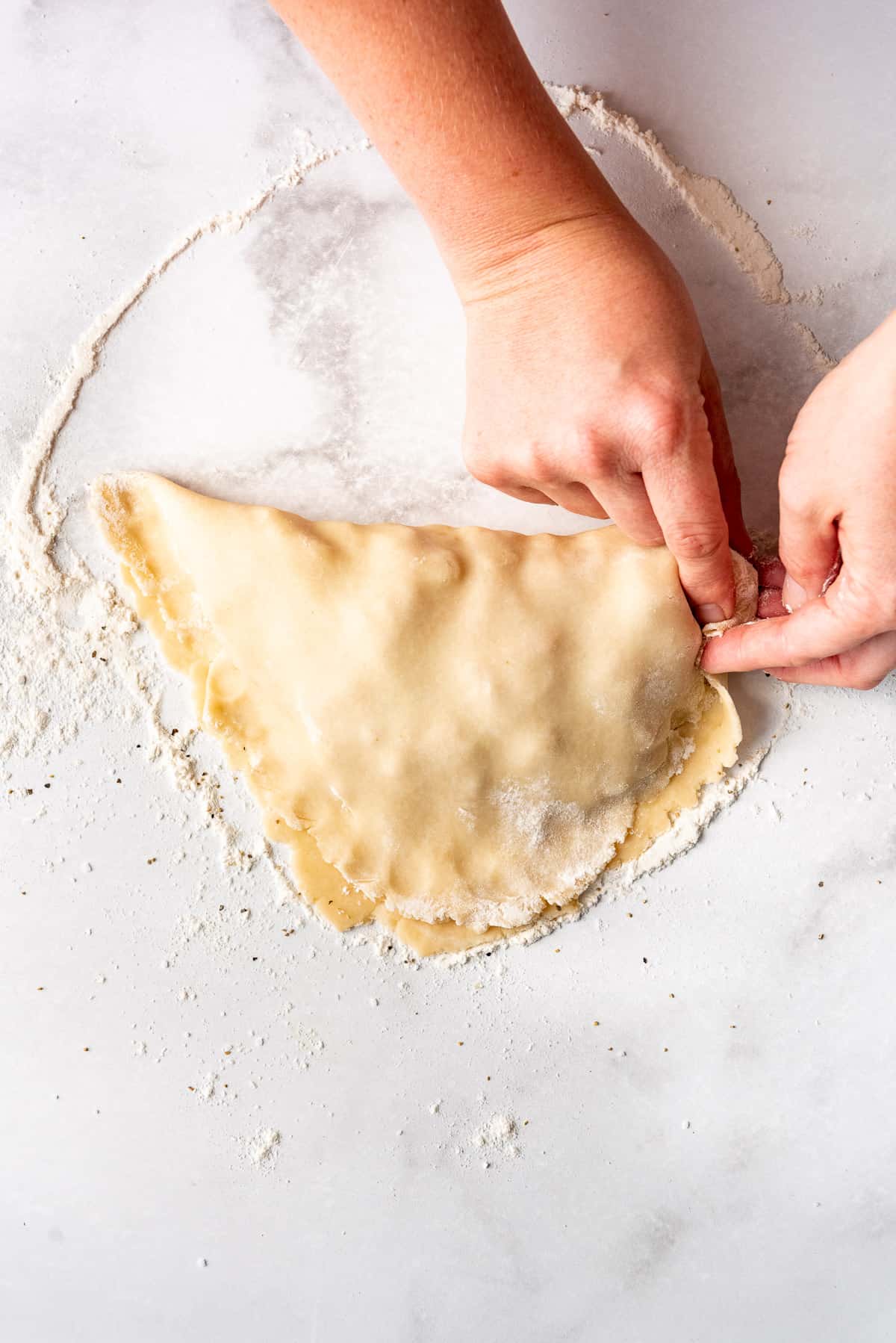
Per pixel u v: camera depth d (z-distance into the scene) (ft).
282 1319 1.76
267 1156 1.76
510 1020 1.76
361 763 1.68
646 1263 1.77
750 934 1.77
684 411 1.52
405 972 1.75
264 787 1.72
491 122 1.49
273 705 1.71
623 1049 1.76
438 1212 1.76
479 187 1.51
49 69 1.75
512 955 1.76
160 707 1.75
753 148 1.75
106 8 1.75
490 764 1.68
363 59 1.46
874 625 1.51
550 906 1.75
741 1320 1.77
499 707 1.66
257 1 1.74
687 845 1.76
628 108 1.75
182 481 1.75
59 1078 1.76
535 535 1.72
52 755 1.75
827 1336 1.77
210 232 1.75
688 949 1.76
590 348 1.53
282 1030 1.75
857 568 1.49
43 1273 1.76
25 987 1.75
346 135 1.75
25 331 1.75
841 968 1.77
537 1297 1.77
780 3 1.74
